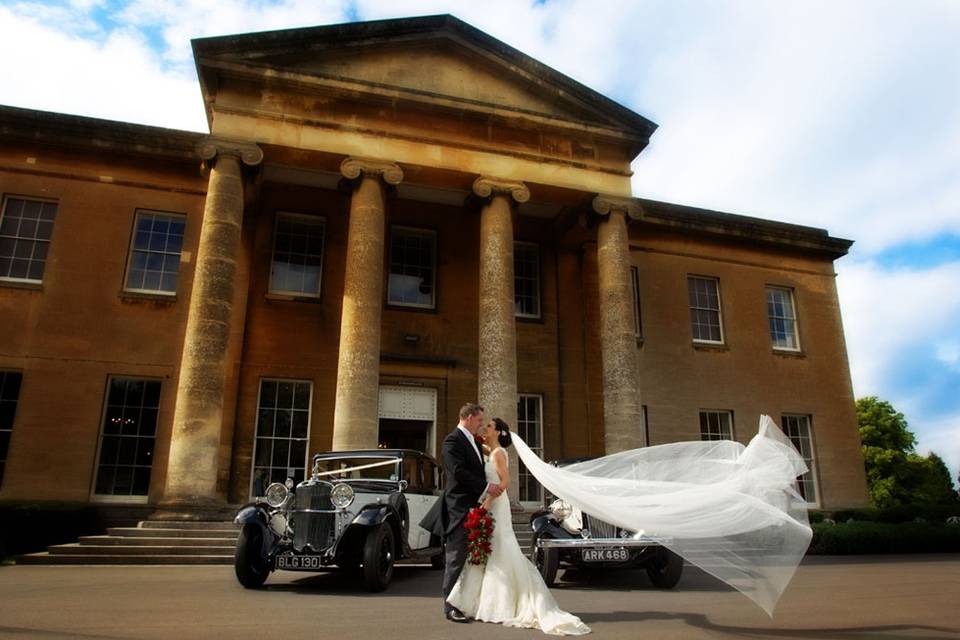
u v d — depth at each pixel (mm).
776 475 5738
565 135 17359
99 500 14750
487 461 5879
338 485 8102
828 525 16453
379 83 15617
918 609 6695
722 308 21594
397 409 17344
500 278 15703
